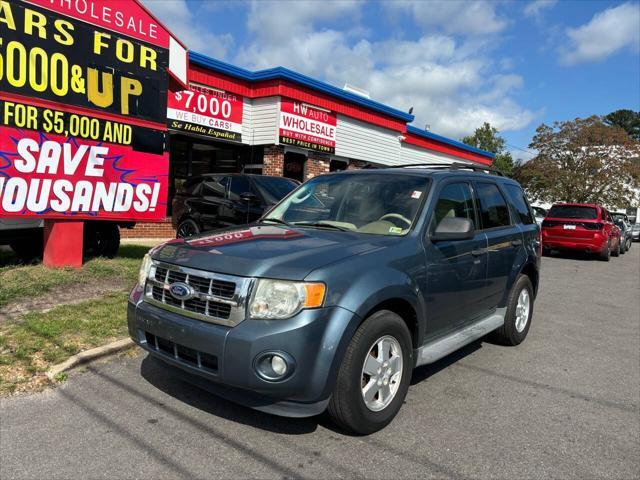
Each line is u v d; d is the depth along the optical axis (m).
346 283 3.12
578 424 3.71
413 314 3.67
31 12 6.32
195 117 13.01
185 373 3.41
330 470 2.92
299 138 14.91
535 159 32.16
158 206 7.91
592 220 15.54
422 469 2.99
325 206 4.46
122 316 5.33
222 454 3.03
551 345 5.77
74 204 6.96
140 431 3.24
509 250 5.21
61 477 2.73
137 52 7.45
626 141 29.56
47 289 6.12
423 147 22.27
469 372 4.71
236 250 3.36
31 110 6.42
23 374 3.93
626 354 5.54
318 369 2.96
